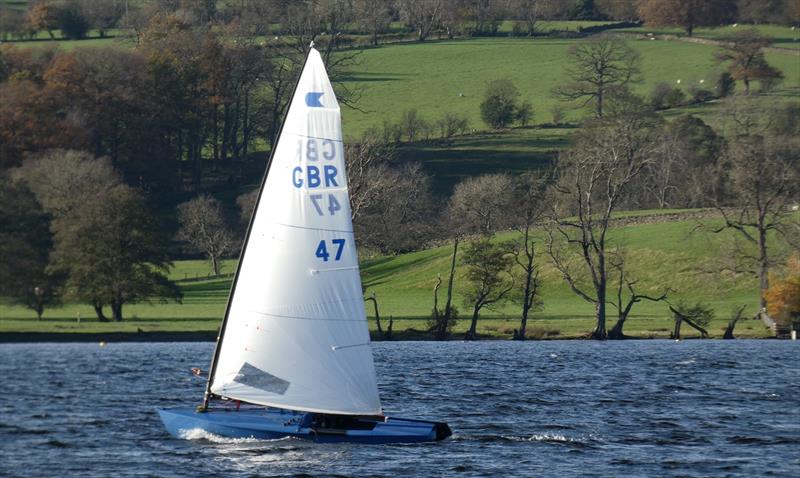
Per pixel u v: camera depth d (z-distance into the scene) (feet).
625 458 514.27
